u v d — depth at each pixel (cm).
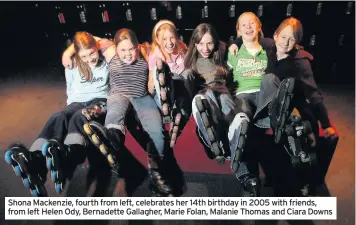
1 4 402
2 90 428
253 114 286
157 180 294
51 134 277
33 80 442
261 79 296
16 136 367
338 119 373
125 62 294
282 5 353
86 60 294
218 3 355
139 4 366
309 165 282
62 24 403
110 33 393
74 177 322
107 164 322
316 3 351
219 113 276
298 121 262
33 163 259
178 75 297
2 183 320
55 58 445
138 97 294
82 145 279
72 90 307
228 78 301
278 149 292
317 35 378
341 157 334
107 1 371
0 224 285
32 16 407
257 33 290
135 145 307
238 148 252
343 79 415
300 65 296
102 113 292
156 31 292
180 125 297
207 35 282
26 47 443
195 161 313
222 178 317
